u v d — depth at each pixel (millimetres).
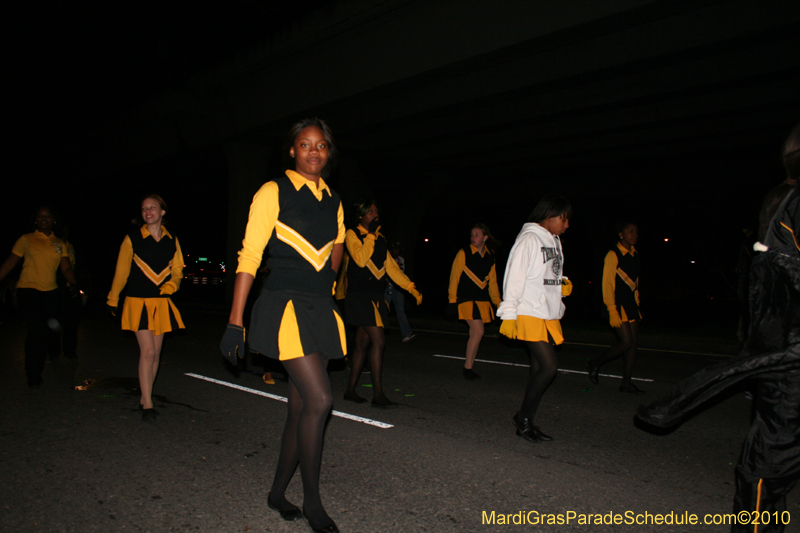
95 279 37344
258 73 17156
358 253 5453
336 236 3078
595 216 29062
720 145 17406
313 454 2896
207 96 19422
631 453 4418
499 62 12461
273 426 5078
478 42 11953
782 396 2502
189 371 7715
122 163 28172
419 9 12609
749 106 13727
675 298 35156
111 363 8344
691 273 34750
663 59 11266
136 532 3029
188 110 19594
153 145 24703
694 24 10383
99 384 6848
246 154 21062
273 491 3219
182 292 32531
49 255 6676
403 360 8992
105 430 4906
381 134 19219
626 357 6645
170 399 6074
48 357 8719
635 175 23328
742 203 24859
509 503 3465
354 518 3234
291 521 3160
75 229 37312
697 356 9906
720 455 4387
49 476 3820
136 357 8898
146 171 28703
